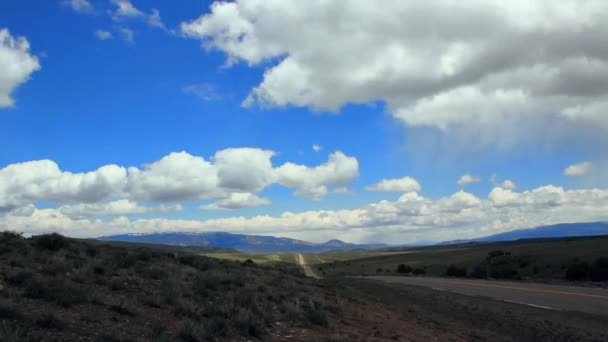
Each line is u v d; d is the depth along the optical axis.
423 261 114.75
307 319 13.84
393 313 19.94
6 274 11.02
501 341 16.56
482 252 108.56
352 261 166.00
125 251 21.50
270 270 29.86
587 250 67.75
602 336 17.86
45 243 17.84
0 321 7.65
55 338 7.50
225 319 10.94
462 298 29.39
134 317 10.06
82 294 10.39
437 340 14.88
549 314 22.95
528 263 69.25
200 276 16.73
